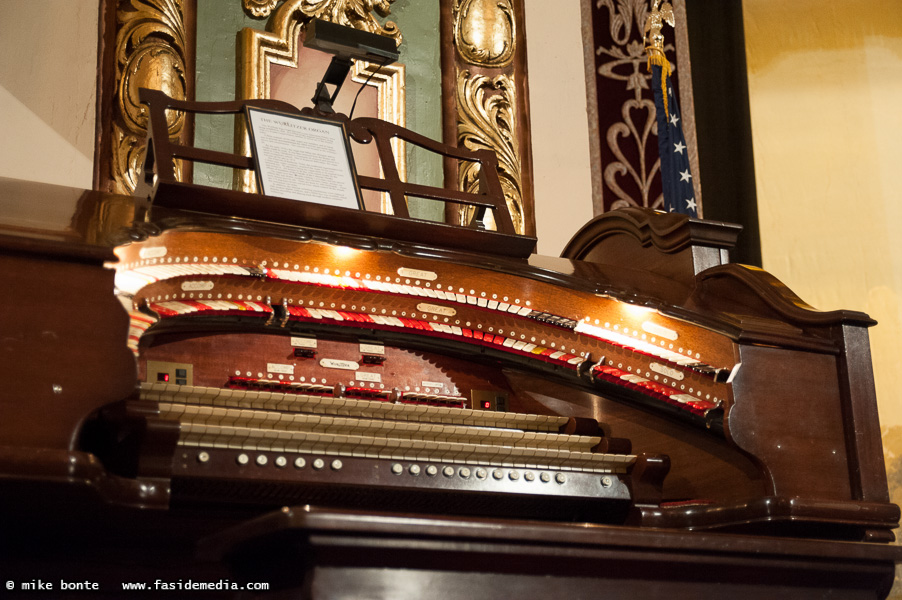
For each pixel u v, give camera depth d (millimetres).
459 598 1774
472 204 2729
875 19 5352
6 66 3354
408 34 4016
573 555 1864
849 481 2594
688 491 2775
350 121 2680
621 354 2791
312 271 2580
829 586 2215
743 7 5195
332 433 2275
